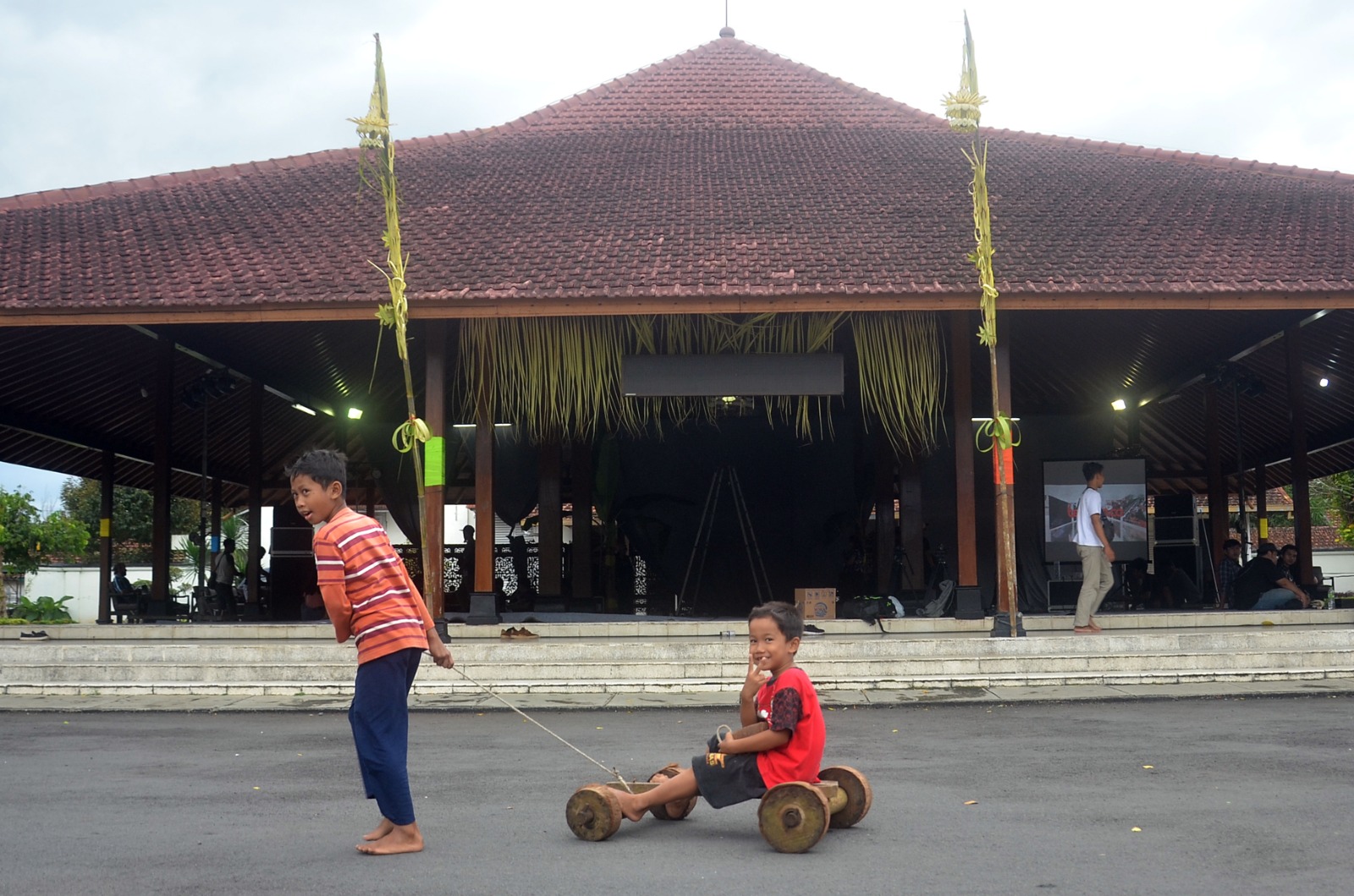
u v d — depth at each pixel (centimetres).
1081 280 1221
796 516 2033
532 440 2033
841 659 1041
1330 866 395
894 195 1516
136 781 594
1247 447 2345
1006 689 978
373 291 1222
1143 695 917
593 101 1980
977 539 2050
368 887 377
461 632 1292
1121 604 1773
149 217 1494
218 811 514
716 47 2167
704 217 1431
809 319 1314
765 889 372
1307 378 1908
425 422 1267
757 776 447
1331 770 586
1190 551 1941
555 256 1305
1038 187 1564
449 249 1336
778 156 1719
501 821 487
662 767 632
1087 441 2139
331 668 1027
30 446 2080
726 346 1313
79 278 1284
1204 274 1238
